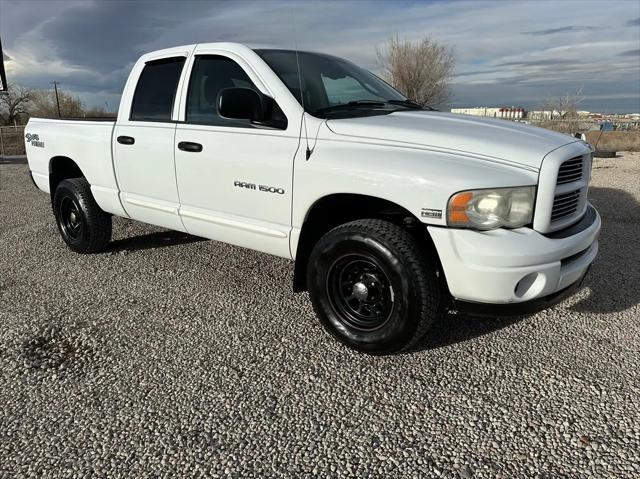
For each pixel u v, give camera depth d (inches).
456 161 111.5
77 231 208.2
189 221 160.9
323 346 132.7
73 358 129.1
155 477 90.0
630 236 231.8
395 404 109.2
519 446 96.2
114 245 221.9
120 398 112.3
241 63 144.6
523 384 115.4
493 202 106.8
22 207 319.0
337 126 127.0
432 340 135.0
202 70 155.1
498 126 130.7
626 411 105.5
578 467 90.7
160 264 196.4
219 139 145.3
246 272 186.7
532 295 110.4
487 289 108.3
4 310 156.9
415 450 95.7
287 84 138.2
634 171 443.5
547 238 110.6
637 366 121.7
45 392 115.0
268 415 106.0
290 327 143.3
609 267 188.9
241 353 130.1
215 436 100.0
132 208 179.3
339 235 121.7
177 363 126.0
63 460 94.2
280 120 134.8
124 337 139.3
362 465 92.2
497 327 141.8
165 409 108.4
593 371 120.1
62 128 202.5
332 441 98.3
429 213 109.7
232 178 143.3
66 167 217.0
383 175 114.3
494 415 105.1
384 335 119.8
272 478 89.5
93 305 159.8
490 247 106.0
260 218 140.6
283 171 131.3
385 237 114.5
